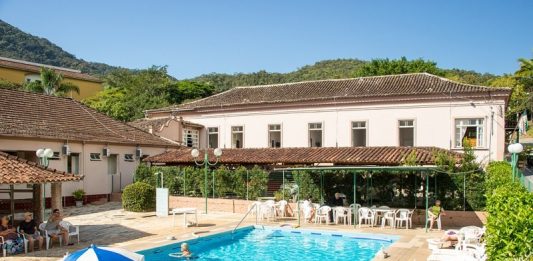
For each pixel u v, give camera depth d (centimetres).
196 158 2959
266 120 3731
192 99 7106
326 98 3453
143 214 2403
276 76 10094
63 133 2755
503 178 1784
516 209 780
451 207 1994
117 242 1605
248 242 1784
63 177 1582
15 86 5238
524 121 3972
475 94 3030
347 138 3416
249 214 2381
